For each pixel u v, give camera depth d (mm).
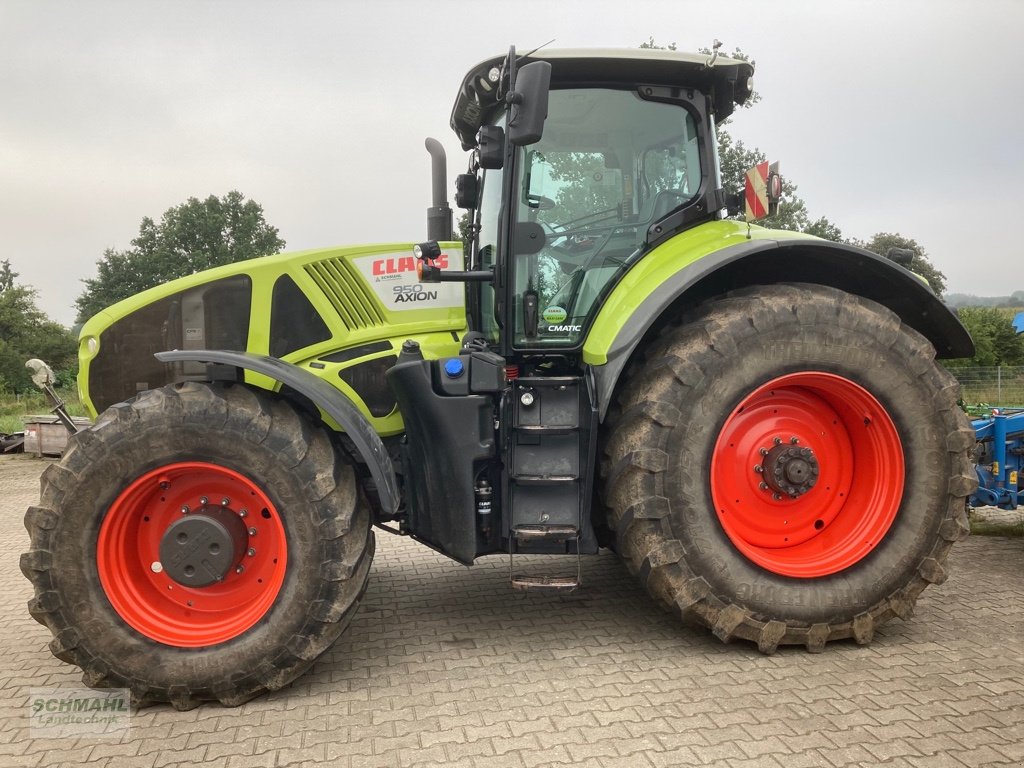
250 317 3260
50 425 11320
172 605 2795
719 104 3465
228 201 55312
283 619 2635
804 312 2938
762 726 2354
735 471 3104
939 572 3012
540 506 2943
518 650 3053
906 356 3002
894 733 2295
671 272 3047
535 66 2793
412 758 2221
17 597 4086
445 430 2893
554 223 3248
